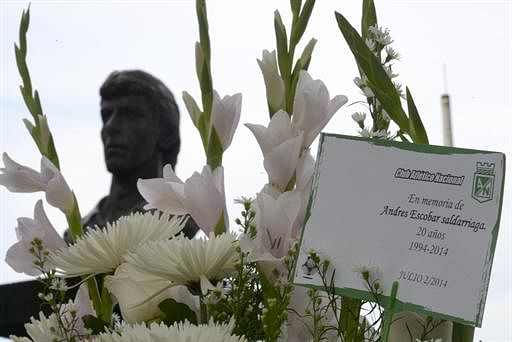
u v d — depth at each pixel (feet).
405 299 2.31
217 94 2.99
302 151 2.90
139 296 2.74
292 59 3.02
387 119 2.81
